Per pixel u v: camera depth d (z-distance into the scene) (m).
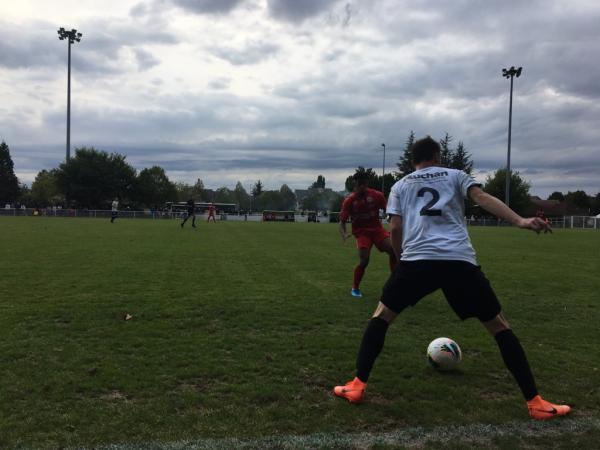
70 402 3.23
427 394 3.49
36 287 7.14
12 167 81.06
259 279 8.26
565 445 2.79
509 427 3.00
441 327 5.30
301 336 4.84
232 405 3.23
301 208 103.50
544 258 12.70
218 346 4.47
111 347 4.39
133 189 70.69
